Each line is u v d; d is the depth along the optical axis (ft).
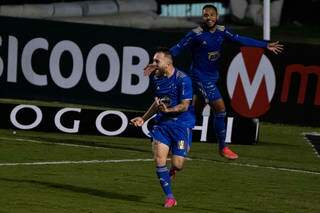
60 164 107.55
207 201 88.17
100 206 82.38
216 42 111.24
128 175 101.55
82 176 99.60
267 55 156.15
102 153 118.21
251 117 157.28
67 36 158.61
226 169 109.81
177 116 82.94
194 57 112.98
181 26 251.80
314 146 139.13
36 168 103.91
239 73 155.84
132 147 125.39
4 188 90.02
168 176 82.64
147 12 251.60
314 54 156.25
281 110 157.48
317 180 105.60
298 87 157.17
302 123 157.89
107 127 135.23
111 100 159.02
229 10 270.26
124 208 81.82
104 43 158.30
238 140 135.33
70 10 239.91
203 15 110.93
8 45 159.22
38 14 234.79
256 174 107.24
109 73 158.81
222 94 156.35
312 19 278.26
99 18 238.89
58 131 135.74
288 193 95.35
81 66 158.92
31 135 132.46
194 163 112.98
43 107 136.26
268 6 147.13
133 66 158.10
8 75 159.94
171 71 82.89
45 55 159.12
